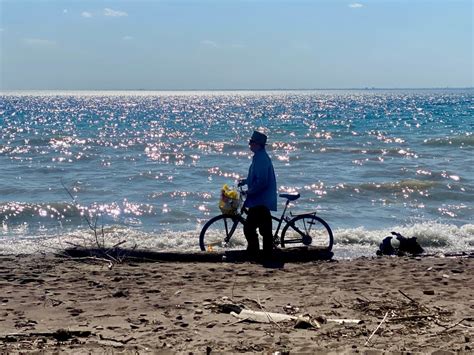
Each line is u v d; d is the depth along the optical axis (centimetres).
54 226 1678
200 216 1814
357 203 2020
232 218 1173
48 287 905
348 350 596
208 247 1219
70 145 4119
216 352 601
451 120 7219
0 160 3209
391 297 838
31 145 4141
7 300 828
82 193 2189
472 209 1914
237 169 2822
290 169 2830
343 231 1450
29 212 1806
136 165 3006
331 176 2589
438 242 1403
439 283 933
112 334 676
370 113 9656
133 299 834
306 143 4038
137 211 1861
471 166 2872
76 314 762
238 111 11188
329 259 1154
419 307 771
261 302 812
